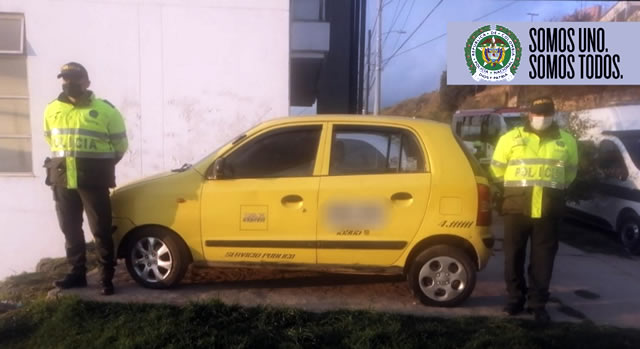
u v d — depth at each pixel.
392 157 5.29
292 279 5.99
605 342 4.48
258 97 8.44
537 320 4.89
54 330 4.55
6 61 8.31
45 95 8.23
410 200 5.16
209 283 5.77
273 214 5.21
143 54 8.29
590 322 4.89
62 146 5.08
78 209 5.41
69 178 5.05
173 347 4.24
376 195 5.16
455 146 5.30
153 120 8.36
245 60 8.39
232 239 5.25
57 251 8.38
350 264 5.27
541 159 4.86
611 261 7.83
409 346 4.31
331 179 5.22
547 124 4.88
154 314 4.67
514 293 5.07
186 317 4.60
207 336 4.40
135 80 8.31
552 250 4.97
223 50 8.35
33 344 4.45
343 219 5.18
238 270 6.29
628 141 9.26
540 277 4.96
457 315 5.01
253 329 4.55
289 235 5.21
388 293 5.59
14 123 8.41
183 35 8.30
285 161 5.32
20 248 8.37
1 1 8.05
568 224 11.17
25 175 8.31
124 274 6.04
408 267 5.28
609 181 9.47
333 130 5.33
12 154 8.45
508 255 5.07
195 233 5.30
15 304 5.27
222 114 8.43
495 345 4.37
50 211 8.35
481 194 5.16
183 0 8.26
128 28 8.24
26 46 8.17
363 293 5.57
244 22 8.34
